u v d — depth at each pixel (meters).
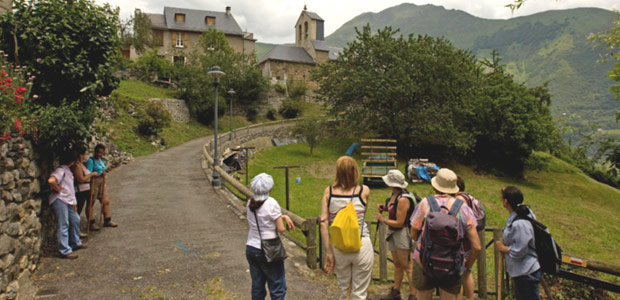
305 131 28.41
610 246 13.90
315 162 26.52
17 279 4.55
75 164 6.45
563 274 5.05
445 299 3.55
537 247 3.79
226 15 51.66
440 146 32.84
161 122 23.69
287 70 53.38
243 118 41.19
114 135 20.05
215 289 5.02
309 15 57.47
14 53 6.09
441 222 3.41
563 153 37.66
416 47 29.02
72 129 5.77
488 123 29.45
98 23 6.58
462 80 28.39
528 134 28.69
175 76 36.97
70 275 5.29
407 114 28.56
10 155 4.54
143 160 18.25
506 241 3.97
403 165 27.81
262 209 3.80
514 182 28.97
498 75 33.88
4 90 4.84
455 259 3.45
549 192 27.27
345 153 30.17
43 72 6.15
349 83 29.95
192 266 5.82
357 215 3.73
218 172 12.48
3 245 4.15
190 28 47.16
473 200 4.89
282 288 3.89
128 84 32.59
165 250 6.50
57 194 5.79
